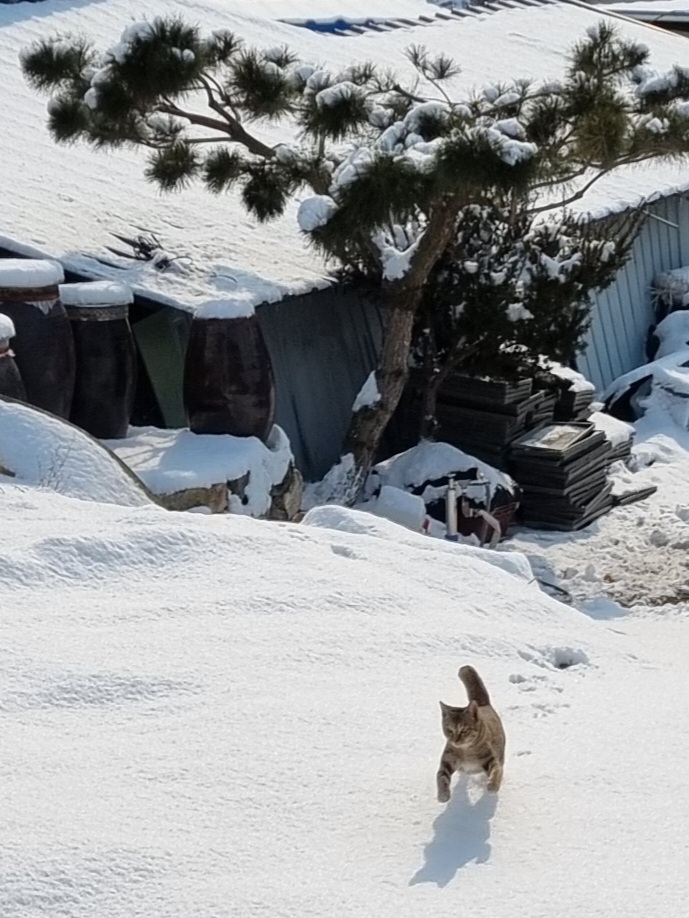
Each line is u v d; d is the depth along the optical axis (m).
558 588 13.94
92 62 16.55
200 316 14.07
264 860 4.81
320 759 5.64
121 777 5.43
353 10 31.30
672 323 23.53
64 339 13.57
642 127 14.64
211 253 16.48
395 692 6.54
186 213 17.86
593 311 22.36
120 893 4.55
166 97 15.18
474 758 5.22
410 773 5.51
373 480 16.02
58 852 4.77
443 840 4.96
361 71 15.95
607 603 13.37
